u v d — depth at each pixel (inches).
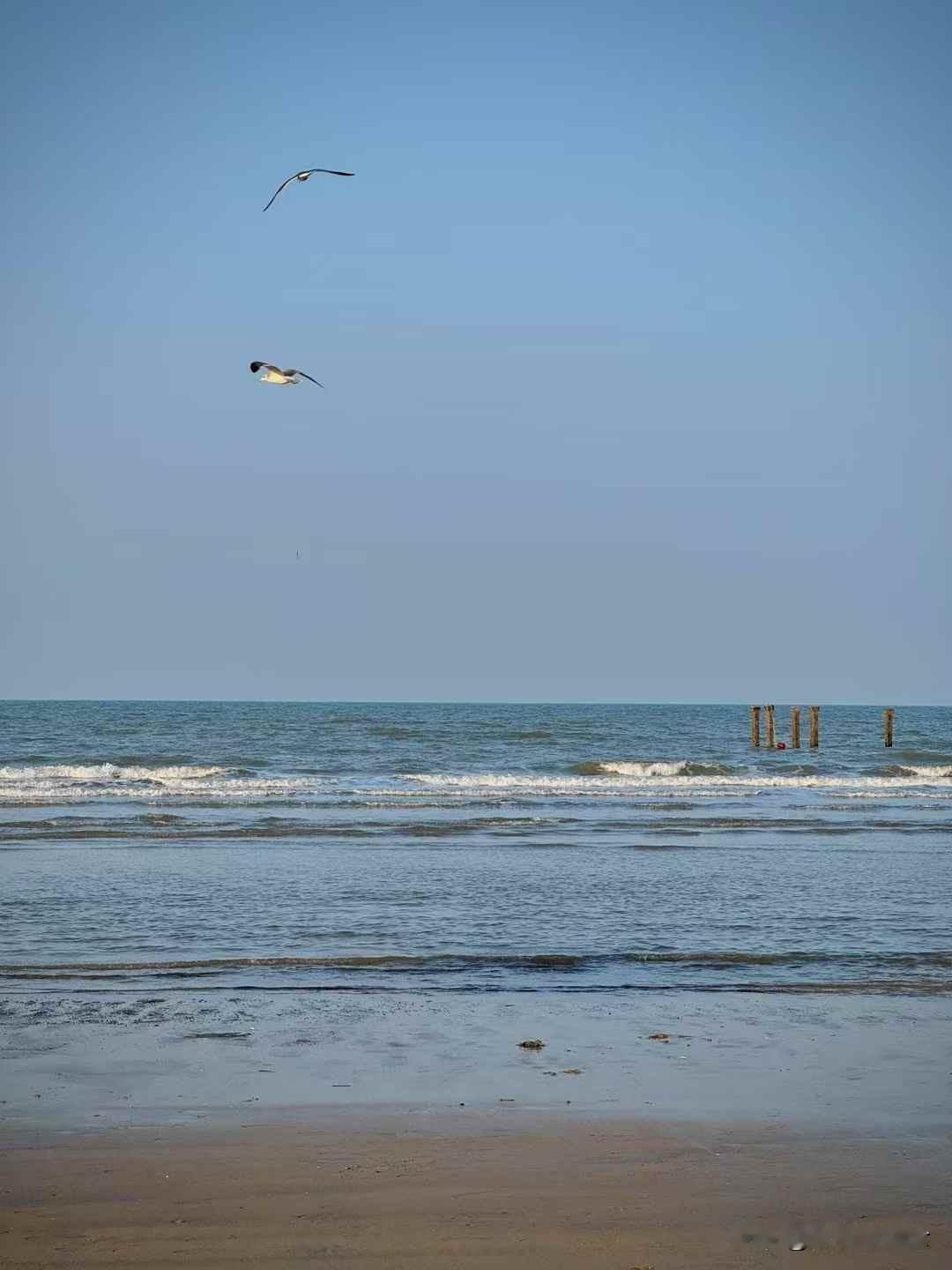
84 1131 517.3
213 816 1879.9
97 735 4581.7
